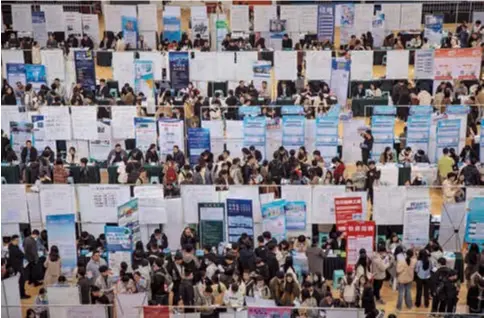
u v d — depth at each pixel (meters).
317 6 30.33
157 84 26.50
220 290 14.55
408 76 26.20
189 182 18.89
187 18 35.16
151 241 16.17
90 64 26.36
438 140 21.12
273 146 21.91
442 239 17.22
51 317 13.91
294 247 16.64
